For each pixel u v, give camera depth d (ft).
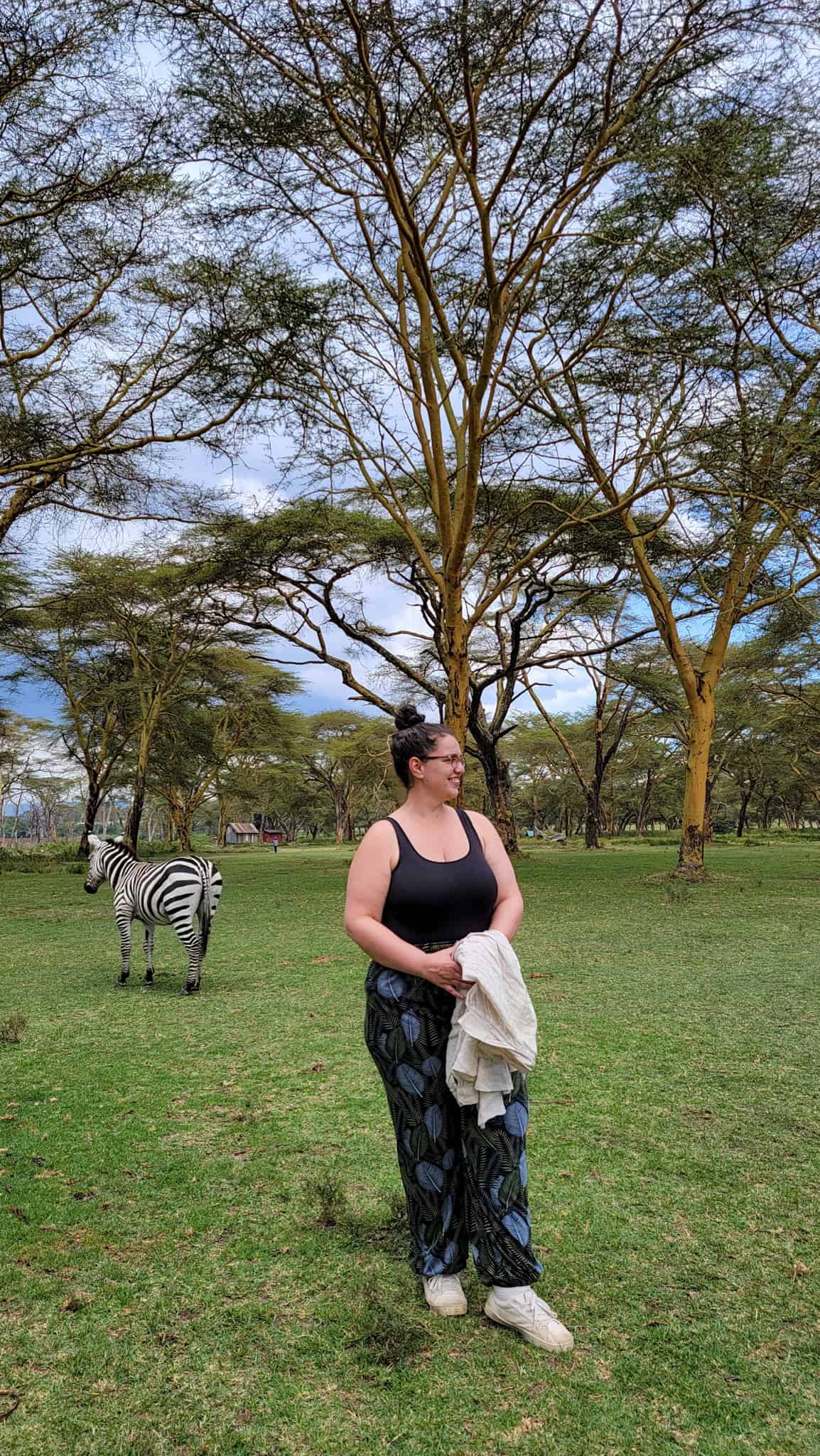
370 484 47.75
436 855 7.92
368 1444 6.15
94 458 43.09
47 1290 8.25
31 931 37.24
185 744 101.86
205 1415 6.49
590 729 140.87
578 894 47.67
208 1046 17.38
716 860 78.43
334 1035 18.12
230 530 53.57
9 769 144.15
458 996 7.46
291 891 55.01
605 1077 14.83
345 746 126.93
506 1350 7.25
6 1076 15.42
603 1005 20.49
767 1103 13.46
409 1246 9.01
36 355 42.86
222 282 39.32
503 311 38.52
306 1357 7.16
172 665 83.46
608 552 55.62
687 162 35.06
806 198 40.34
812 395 41.81
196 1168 11.12
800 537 43.73
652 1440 6.16
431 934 7.82
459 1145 7.91
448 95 35.24
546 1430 6.27
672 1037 17.51
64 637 89.10
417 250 38.50
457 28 30.09
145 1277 8.47
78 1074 15.49
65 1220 9.68
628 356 43.39
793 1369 6.95
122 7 29.76
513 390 45.32
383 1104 13.60
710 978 23.65
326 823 270.26
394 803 168.45
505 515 54.75
